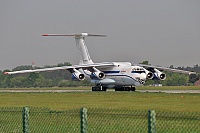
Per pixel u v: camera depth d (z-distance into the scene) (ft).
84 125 153.79
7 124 228.63
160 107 351.87
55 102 426.92
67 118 230.07
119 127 194.80
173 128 184.55
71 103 411.54
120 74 640.17
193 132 176.96
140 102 409.90
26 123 168.96
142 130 187.73
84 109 154.10
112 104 391.45
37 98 492.54
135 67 631.15
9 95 563.89
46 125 216.95
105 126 198.59
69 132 198.18
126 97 479.82
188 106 359.05
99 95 521.65
